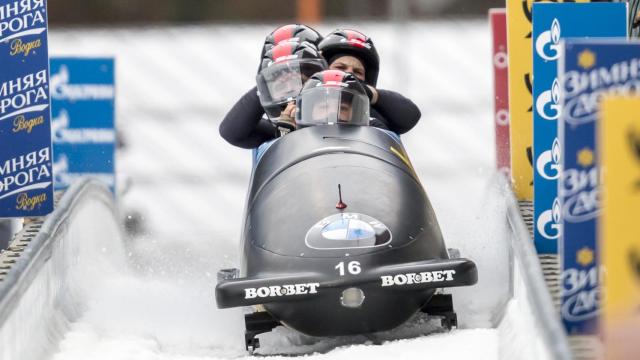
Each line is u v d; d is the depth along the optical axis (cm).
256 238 2291
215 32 6169
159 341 2450
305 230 2214
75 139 3984
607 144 1597
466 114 5566
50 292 2455
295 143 2483
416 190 2392
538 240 2436
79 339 2355
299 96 2603
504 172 3403
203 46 6059
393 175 2386
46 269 2419
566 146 1881
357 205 2256
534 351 1834
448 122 5550
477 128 5534
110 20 6475
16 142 2812
